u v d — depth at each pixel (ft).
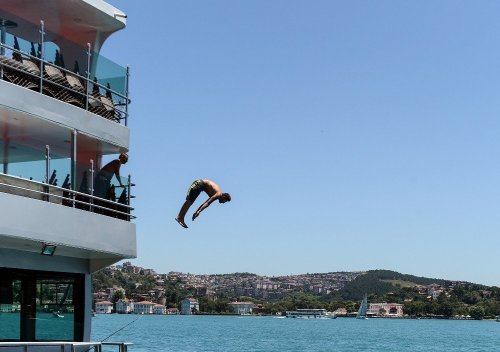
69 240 65.46
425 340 554.87
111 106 74.43
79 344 61.26
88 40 79.51
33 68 66.08
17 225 60.80
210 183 64.59
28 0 71.51
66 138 71.41
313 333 642.63
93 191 71.15
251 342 443.73
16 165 65.41
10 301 66.28
